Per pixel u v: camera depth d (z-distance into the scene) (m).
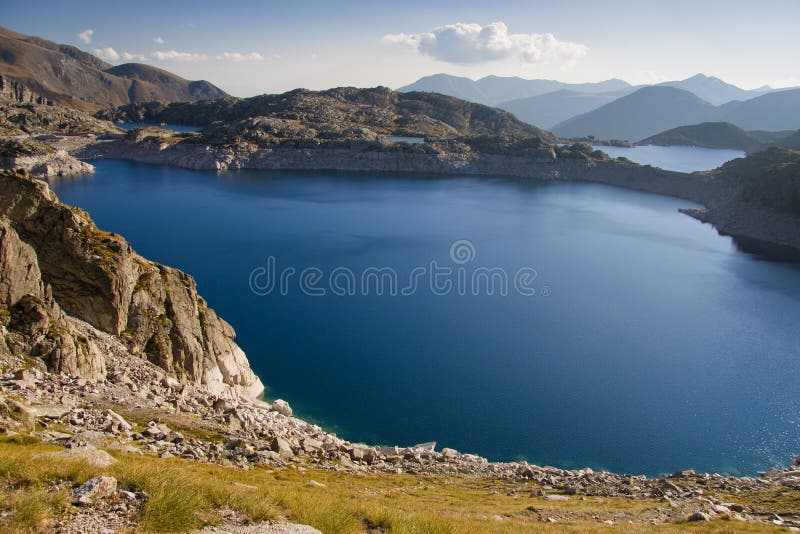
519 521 31.03
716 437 76.62
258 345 105.00
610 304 142.00
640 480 49.94
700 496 42.59
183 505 19.41
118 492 19.88
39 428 31.56
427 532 24.03
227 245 189.12
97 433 30.72
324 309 128.62
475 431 76.00
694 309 140.25
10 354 45.78
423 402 83.88
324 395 84.81
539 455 70.69
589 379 95.12
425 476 45.41
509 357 103.56
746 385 94.44
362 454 48.56
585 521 32.75
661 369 100.62
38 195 61.84
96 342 58.50
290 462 40.03
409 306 133.62
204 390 65.75
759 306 144.12
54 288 60.78
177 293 72.81
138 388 51.66
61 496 18.38
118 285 62.69
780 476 53.56
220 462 34.56
